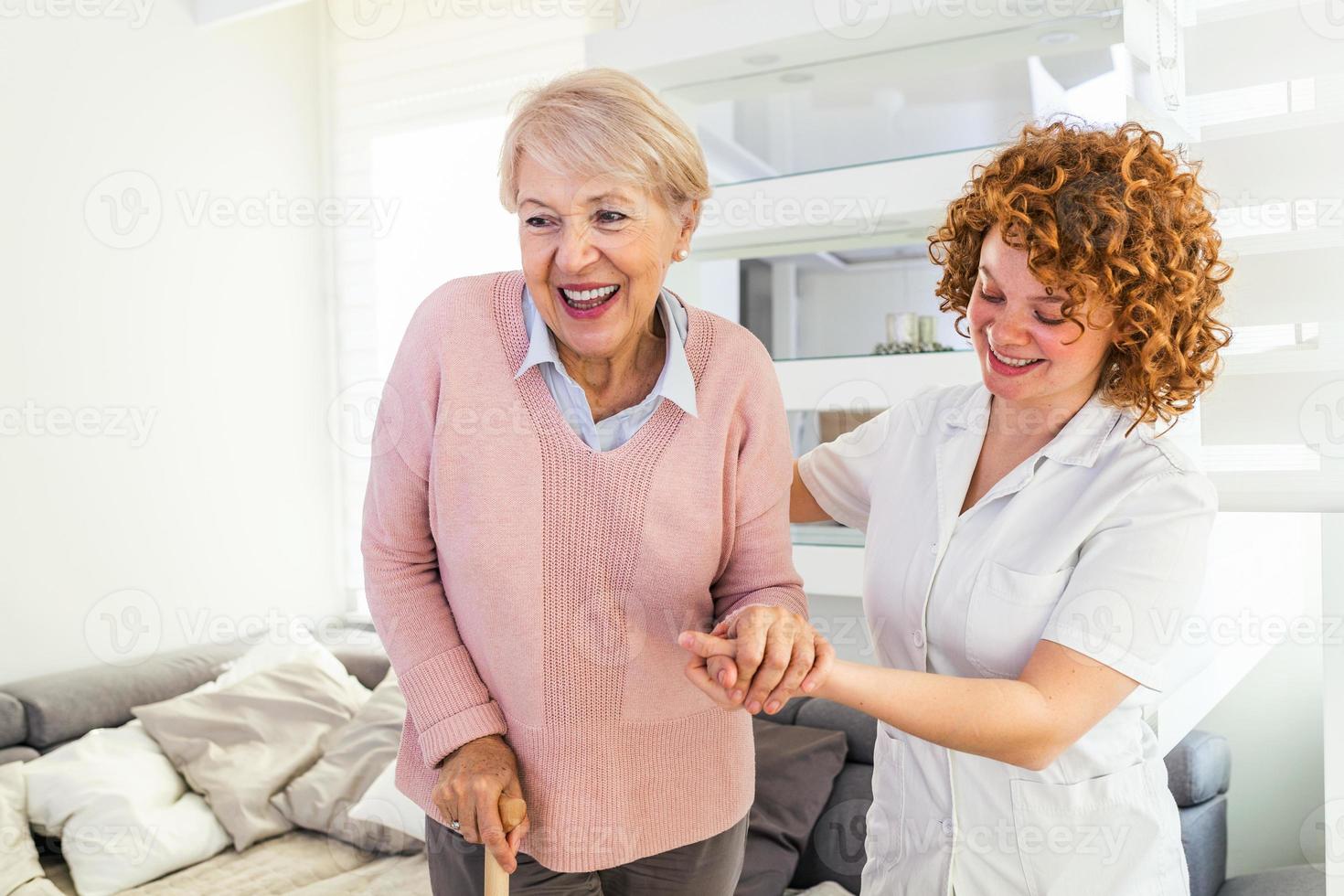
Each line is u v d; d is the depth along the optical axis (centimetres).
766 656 77
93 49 258
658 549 91
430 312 93
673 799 98
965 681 85
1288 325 142
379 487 95
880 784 110
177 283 279
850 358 171
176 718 235
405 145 306
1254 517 182
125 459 267
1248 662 193
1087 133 93
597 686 93
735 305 230
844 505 120
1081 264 85
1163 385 95
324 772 228
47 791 213
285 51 308
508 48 286
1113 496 94
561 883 97
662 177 81
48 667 251
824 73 173
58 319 252
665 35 169
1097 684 88
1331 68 130
